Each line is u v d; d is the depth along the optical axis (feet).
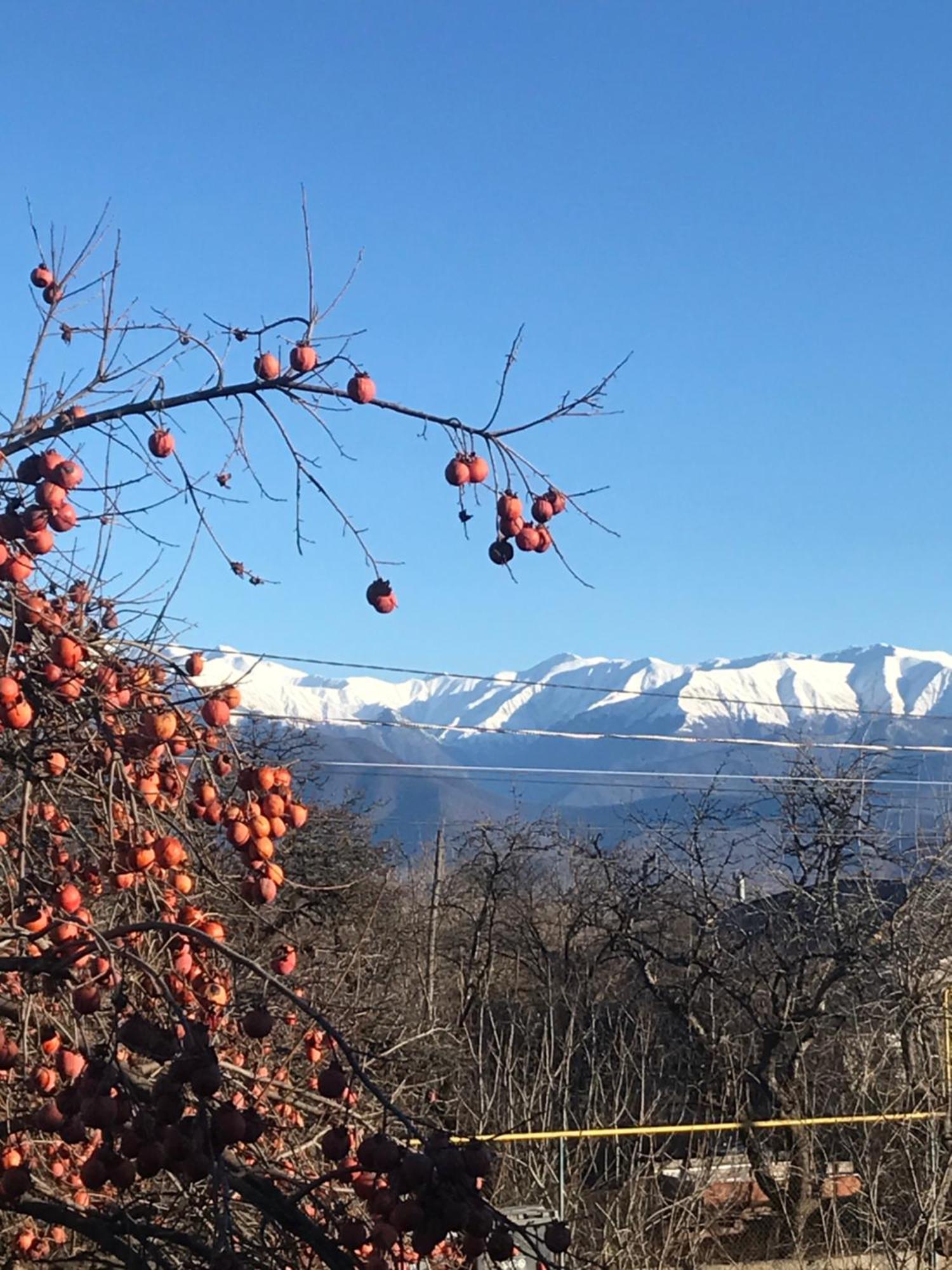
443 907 70.54
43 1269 18.89
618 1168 35.09
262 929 22.41
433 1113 29.01
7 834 15.53
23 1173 12.51
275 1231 15.17
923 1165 38.50
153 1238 15.08
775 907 59.16
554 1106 40.73
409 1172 10.19
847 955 53.47
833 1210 38.60
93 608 15.42
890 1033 49.37
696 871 64.39
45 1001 14.17
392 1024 40.04
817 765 59.47
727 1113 50.88
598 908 64.64
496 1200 34.32
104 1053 11.16
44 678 13.56
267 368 13.50
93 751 14.39
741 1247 42.52
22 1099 15.55
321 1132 18.47
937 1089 41.14
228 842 13.91
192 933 11.33
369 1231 12.33
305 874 50.72
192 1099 14.43
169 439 14.28
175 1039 11.20
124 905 15.61
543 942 71.15
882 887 61.87
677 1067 58.08
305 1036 18.67
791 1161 42.57
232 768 14.61
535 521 13.34
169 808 14.94
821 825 56.95
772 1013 57.11
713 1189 41.96
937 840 53.93
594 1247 33.06
